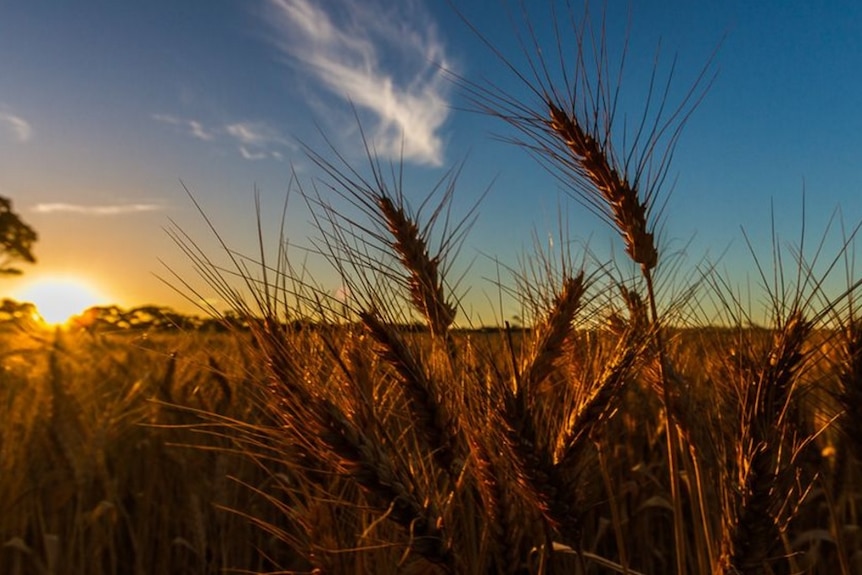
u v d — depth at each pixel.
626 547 0.48
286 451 0.29
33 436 0.50
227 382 0.41
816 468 0.32
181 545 0.52
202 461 0.50
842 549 0.31
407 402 0.28
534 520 0.31
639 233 0.30
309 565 0.45
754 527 0.23
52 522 0.48
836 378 0.31
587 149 0.30
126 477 0.54
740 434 0.25
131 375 0.63
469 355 0.29
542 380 0.30
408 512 0.25
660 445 0.54
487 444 0.27
